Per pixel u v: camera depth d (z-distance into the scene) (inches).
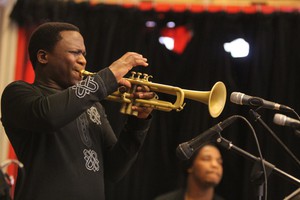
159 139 195.3
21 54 199.5
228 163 191.6
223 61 194.2
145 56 195.6
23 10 198.1
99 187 98.6
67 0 199.9
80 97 93.0
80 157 97.8
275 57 193.9
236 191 191.2
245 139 191.0
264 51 194.2
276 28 195.8
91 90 93.9
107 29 198.1
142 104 102.7
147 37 197.8
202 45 195.5
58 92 94.9
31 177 94.7
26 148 98.0
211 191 171.8
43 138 96.4
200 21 197.6
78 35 105.4
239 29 195.9
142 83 102.3
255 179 98.7
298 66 193.9
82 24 198.4
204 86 193.0
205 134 100.0
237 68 195.3
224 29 195.9
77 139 98.9
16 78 198.2
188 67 195.5
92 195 96.7
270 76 193.8
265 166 99.2
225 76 193.0
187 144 99.7
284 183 187.3
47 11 199.0
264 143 189.2
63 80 103.6
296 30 195.0
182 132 192.2
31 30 199.6
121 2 201.0
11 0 202.7
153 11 198.1
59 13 198.7
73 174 95.6
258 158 99.9
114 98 102.0
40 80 104.5
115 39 197.9
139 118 105.9
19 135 99.0
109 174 109.1
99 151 102.7
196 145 99.7
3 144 194.4
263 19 195.6
